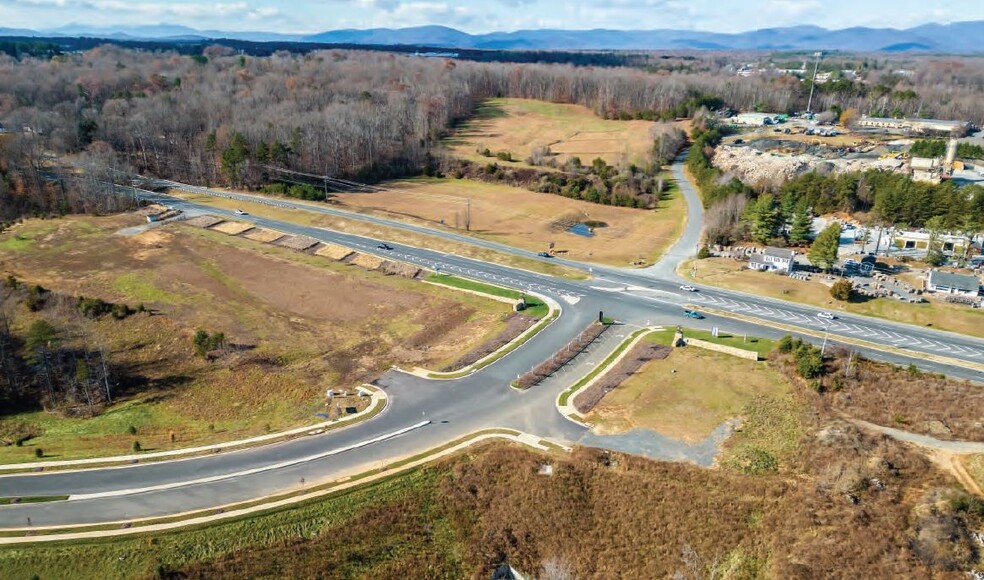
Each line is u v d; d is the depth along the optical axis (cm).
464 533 6800
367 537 6638
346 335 10744
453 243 14775
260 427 8331
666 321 10831
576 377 9188
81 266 13300
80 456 7806
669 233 15538
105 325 11019
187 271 13138
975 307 10900
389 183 19900
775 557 6134
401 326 11019
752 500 6694
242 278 12888
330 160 19538
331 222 16025
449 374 9362
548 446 7650
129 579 6116
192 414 8775
